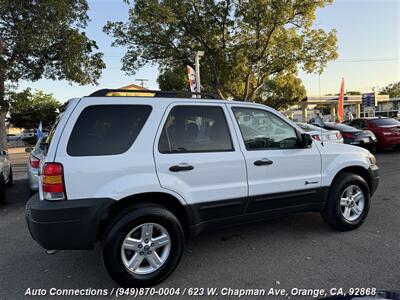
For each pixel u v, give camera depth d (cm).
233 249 445
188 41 1978
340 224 483
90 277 384
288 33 1944
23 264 424
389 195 704
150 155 360
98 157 341
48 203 328
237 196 404
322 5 1838
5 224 616
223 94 2302
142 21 1888
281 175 434
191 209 379
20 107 1245
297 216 574
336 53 2044
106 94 377
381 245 438
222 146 402
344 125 1441
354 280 350
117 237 339
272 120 447
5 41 1203
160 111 376
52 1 1152
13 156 2547
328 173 471
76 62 1317
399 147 1473
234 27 1917
